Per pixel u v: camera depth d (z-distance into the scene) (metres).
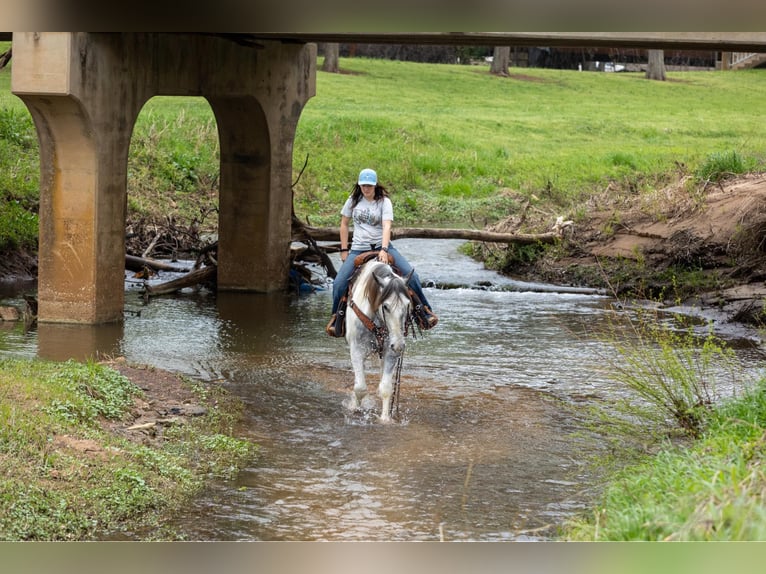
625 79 61.12
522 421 10.71
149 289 17.88
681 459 7.63
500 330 15.78
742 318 16.25
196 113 36.06
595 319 16.73
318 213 29.23
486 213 30.11
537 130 43.06
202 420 10.29
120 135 14.77
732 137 43.25
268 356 13.61
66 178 14.46
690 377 10.30
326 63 54.56
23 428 8.40
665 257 19.36
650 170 33.75
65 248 14.67
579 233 21.42
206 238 24.75
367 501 8.19
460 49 66.56
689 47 16.12
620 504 6.97
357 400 10.98
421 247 25.19
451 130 40.44
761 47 15.90
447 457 9.43
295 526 7.58
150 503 7.85
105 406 9.83
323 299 18.47
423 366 13.29
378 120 38.75
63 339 13.88
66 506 7.41
